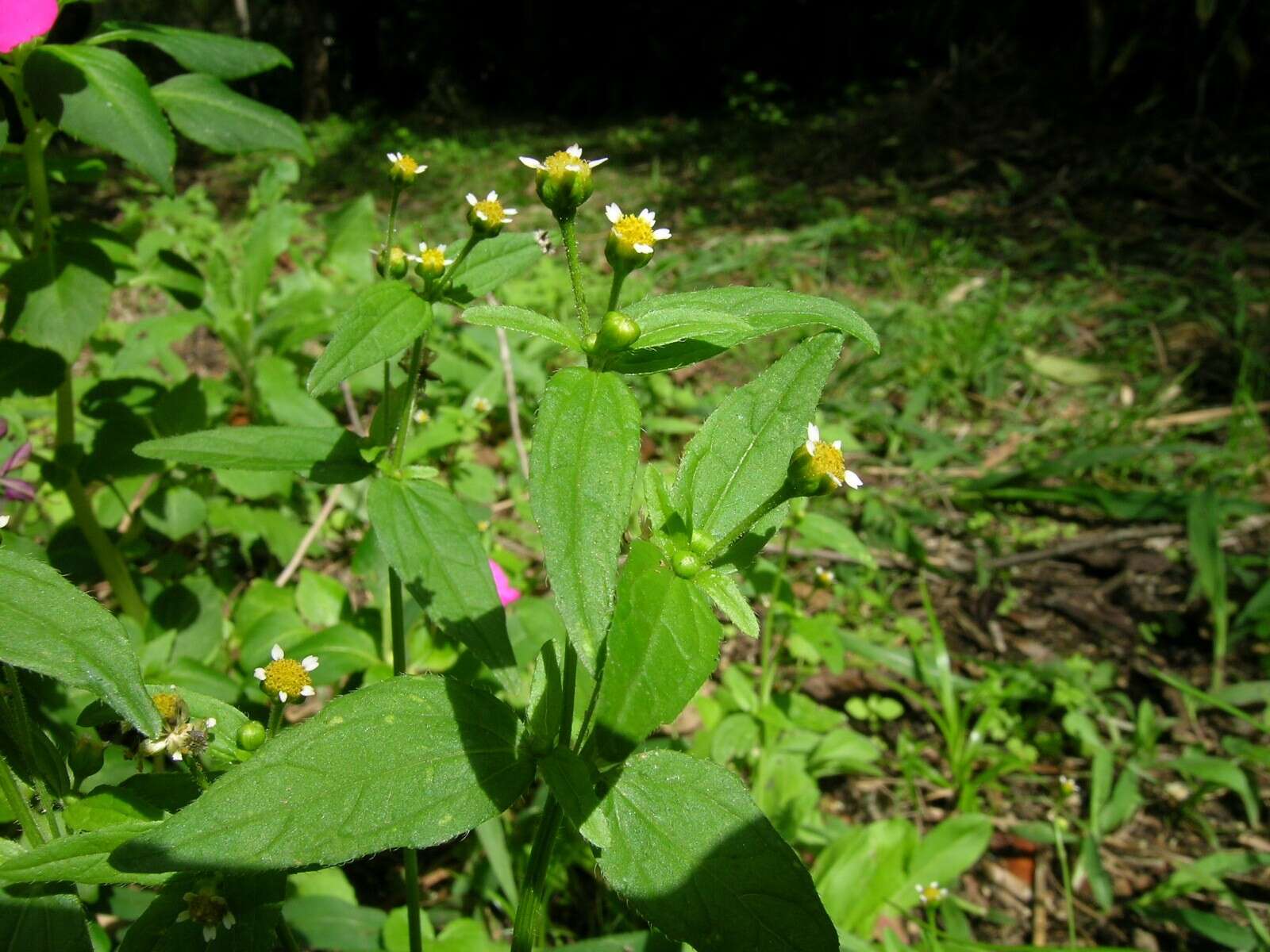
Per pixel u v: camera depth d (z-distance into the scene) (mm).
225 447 1593
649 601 1119
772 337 4895
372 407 3998
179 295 2604
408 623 2457
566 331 1229
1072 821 2693
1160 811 2746
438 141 10336
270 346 3736
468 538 1586
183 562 2822
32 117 1953
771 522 1368
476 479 3348
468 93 13555
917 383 4586
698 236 6688
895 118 8930
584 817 1106
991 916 2426
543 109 13164
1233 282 5223
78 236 2230
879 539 3723
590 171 1228
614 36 12539
